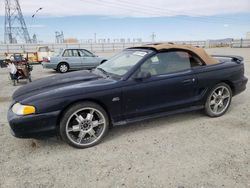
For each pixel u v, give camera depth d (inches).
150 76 146.7
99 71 171.3
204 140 143.4
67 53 491.8
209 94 172.6
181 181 105.0
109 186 103.2
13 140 148.9
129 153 130.2
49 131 129.0
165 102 157.1
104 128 141.3
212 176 108.1
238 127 161.8
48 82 152.9
